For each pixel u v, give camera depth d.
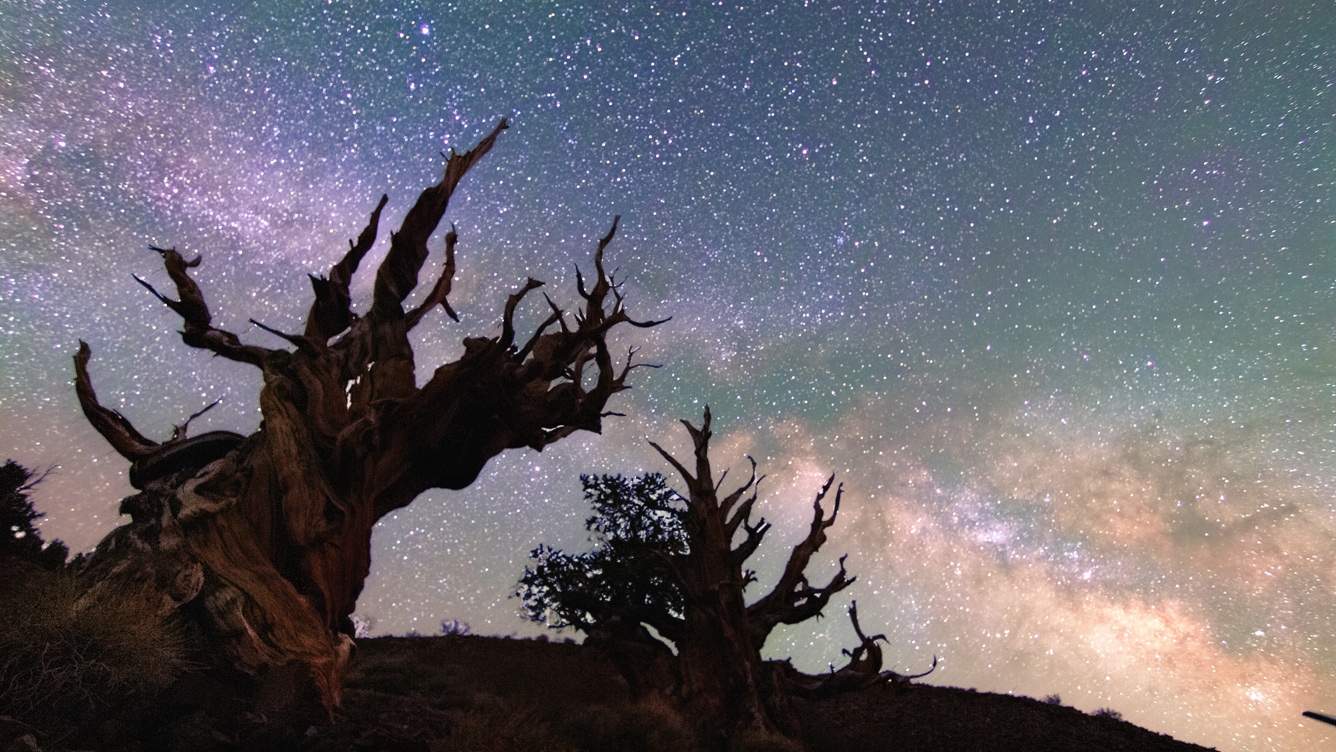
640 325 17.23
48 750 7.63
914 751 17.45
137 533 11.33
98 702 8.57
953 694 23.05
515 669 20.94
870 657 17.50
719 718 15.88
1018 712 21.28
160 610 10.19
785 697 16.59
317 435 12.75
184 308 13.52
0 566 10.30
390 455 13.88
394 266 15.05
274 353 13.57
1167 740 20.56
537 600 19.08
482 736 10.12
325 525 12.27
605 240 17.56
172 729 8.98
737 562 17.73
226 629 10.52
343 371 13.89
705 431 19.28
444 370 14.24
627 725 13.31
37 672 8.29
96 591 9.69
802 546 19.16
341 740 9.38
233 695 10.32
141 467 12.85
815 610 18.02
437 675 18.12
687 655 16.81
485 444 15.34
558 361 16.53
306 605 11.70
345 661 11.99
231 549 11.30
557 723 13.04
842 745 17.19
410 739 10.11
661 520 19.80
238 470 12.14
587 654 23.86
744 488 18.66
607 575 18.86
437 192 15.64
